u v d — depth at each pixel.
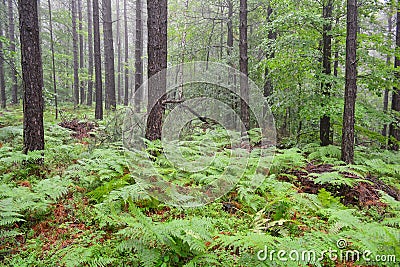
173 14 15.10
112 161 5.50
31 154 5.86
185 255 3.27
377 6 8.28
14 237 3.75
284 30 9.53
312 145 9.05
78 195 4.97
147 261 3.09
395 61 10.05
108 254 3.38
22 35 6.11
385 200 4.72
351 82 6.80
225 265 3.17
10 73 20.12
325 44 9.05
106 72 18.55
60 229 3.99
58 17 21.06
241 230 4.06
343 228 3.92
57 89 22.58
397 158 8.30
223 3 14.70
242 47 9.73
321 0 8.91
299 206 4.59
